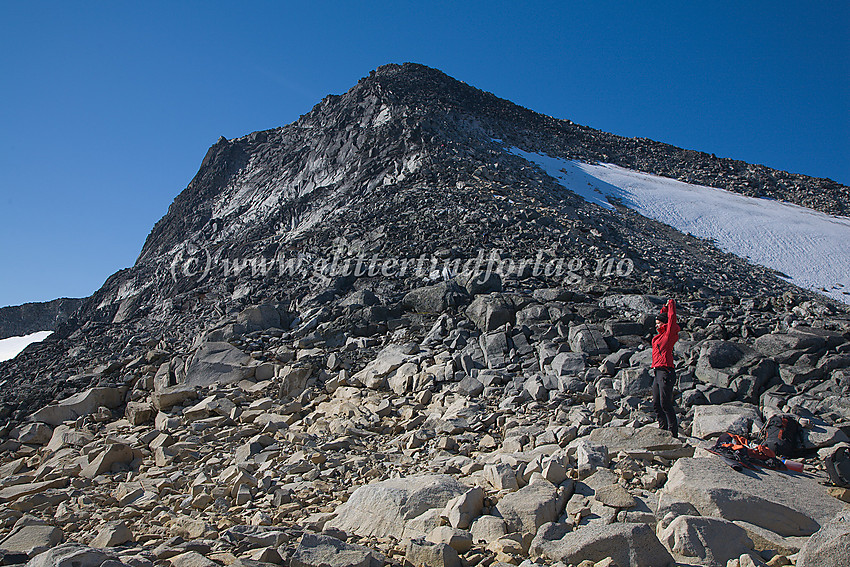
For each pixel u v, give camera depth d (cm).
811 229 5975
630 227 4438
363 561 514
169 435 1211
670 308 922
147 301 3569
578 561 523
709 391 1094
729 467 695
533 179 4750
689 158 8856
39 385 1908
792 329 1314
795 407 953
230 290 2662
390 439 1092
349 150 4609
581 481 687
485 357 1421
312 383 1472
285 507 764
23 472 1279
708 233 5450
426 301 1828
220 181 6506
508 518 602
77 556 493
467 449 968
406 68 8306
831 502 646
